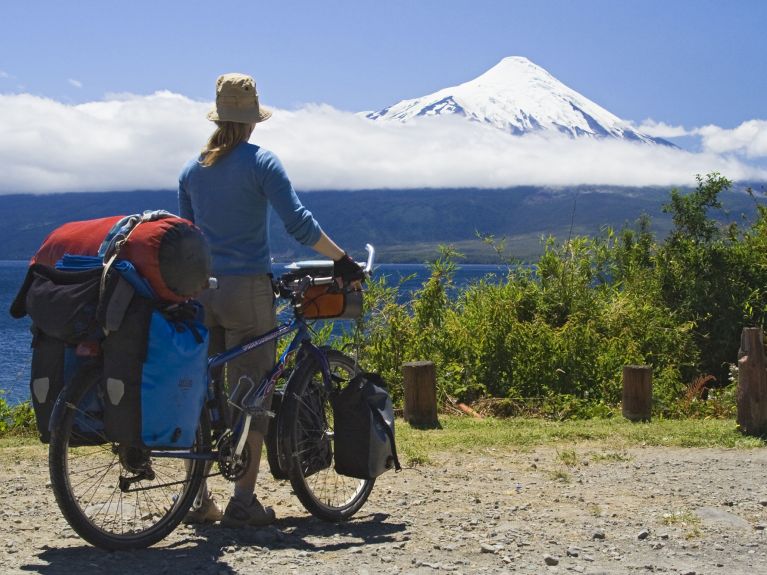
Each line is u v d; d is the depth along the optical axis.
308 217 4.88
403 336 12.23
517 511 5.48
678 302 14.80
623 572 4.24
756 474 6.74
